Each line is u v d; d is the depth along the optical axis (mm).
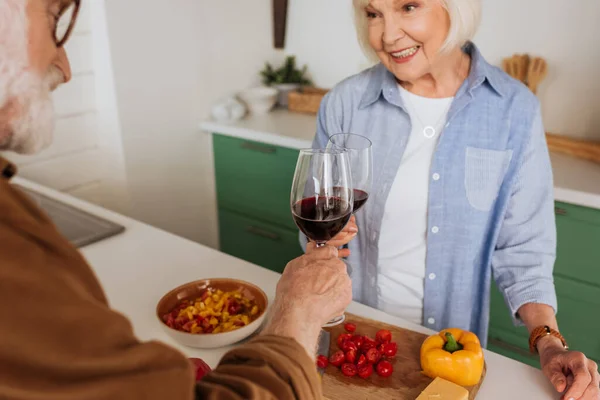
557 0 2113
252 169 2553
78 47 2160
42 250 472
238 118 2658
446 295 1365
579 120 2188
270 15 2855
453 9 1131
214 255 1419
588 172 1938
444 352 948
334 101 1456
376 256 1395
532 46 2217
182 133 2555
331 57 2801
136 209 2451
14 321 431
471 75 1265
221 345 1034
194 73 2525
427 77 1302
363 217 1400
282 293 754
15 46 535
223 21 2596
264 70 2914
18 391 431
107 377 462
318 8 2756
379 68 1407
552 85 2215
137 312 1166
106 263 1379
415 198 1330
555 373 952
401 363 1008
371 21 1229
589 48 2094
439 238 1318
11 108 552
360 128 1405
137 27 2232
